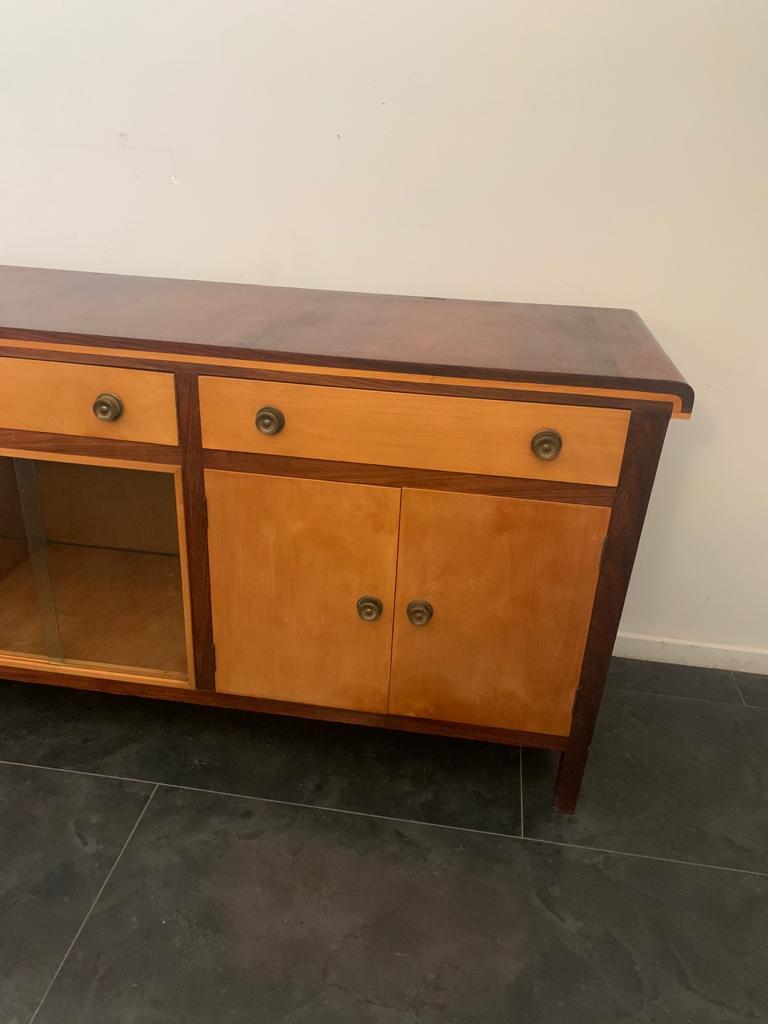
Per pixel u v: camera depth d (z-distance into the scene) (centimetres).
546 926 120
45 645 148
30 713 158
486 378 110
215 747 152
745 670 183
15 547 163
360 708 139
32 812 135
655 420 110
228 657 139
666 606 182
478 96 145
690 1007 109
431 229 156
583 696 131
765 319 153
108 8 147
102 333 118
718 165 144
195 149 156
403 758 152
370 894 123
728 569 175
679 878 129
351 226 158
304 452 120
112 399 120
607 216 150
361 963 113
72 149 159
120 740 152
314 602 131
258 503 125
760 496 167
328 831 134
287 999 108
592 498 116
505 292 159
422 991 110
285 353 113
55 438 126
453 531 122
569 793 140
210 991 108
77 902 120
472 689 134
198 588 134
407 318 137
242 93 151
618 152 146
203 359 115
